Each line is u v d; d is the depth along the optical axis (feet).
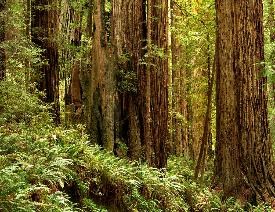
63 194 28.37
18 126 36.83
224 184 43.06
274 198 41.19
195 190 41.52
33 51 42.63
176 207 36.68
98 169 32.68
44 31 53.78
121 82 49.62
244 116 42.57
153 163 49.19
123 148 46.42
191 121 85.61
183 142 84.38
